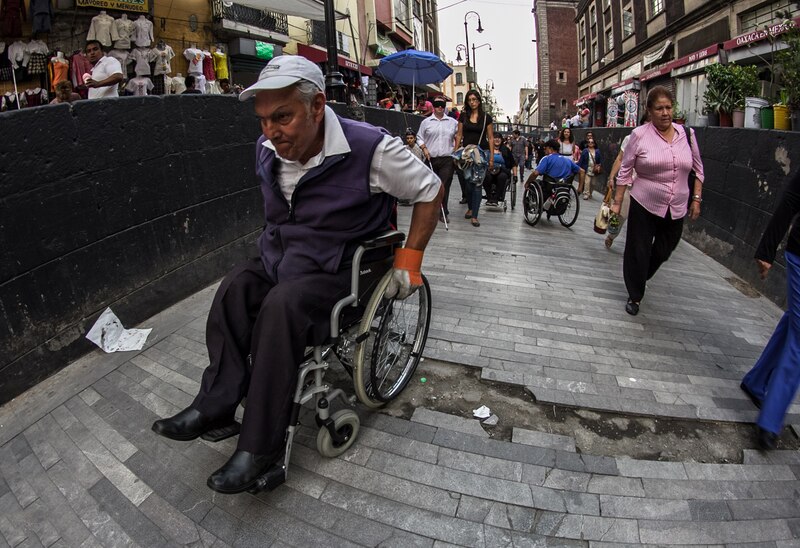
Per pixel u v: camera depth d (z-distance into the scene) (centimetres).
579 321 381
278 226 211
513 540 186
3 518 200
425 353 319
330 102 651
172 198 385
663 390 287
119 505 203
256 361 180
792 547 188
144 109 350
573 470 222
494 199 885
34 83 777
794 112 599
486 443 237
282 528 190
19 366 276
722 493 213
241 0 977
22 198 271
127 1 858
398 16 2312
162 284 380
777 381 240
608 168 1368
